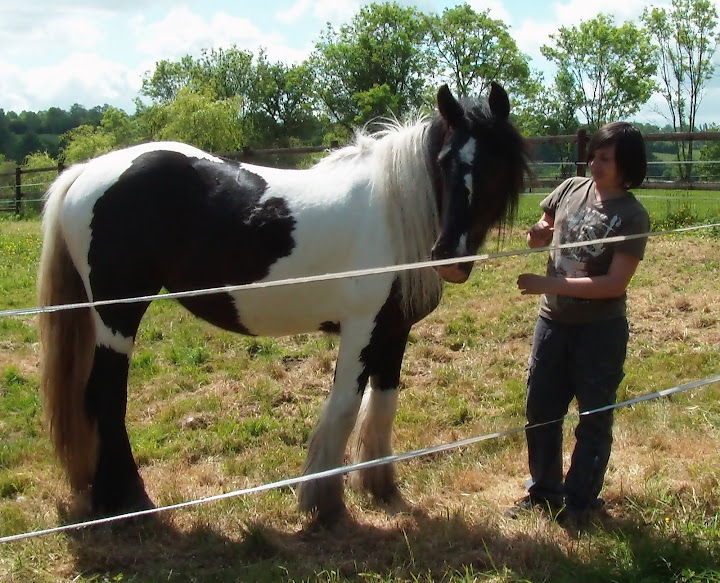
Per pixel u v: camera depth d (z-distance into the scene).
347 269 3.14
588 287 2.90
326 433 3.23
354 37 35.19
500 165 2.88
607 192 3.05
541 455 3.30
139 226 3.26
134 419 4.66
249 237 3.19
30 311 2.27
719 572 2.63
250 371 5.42
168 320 6.59
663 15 32.03
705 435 4.13
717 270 7.85
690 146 23.47
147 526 3.22
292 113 45.47
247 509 3.43
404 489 3.73
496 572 2.80
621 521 3.20
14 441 4.28
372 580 2.79
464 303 7.00
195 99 22.98
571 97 34.78
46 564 2.92
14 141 64.06
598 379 3.07
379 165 3.13
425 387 5.14
